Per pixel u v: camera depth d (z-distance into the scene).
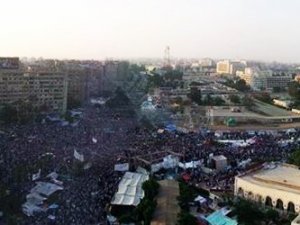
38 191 180.12
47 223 152.25
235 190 194.88
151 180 185.25
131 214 163.88
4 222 152.50
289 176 198.38
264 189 184.88
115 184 195.88
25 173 197.62
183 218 153.75
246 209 165.12
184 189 181.88
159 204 172.12
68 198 176.25
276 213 166.50
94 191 186.38
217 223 162.00
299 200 176.12
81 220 156.75
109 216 164.50
